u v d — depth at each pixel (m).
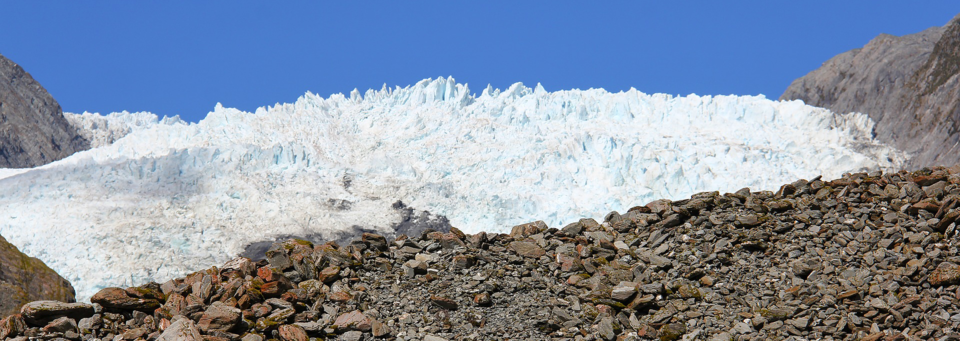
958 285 13.67
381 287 14.72
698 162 108.88
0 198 104.50
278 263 14.84
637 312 14.00
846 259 15.09
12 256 14.45
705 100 133.38
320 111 138.38
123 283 88.44
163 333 12.34
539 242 16.81
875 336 12.62
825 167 116.19
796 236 16.25
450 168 118.25
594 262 15.77
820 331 12.98
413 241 16.52
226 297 13.59
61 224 98.38
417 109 139.00
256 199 108.38
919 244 15.21
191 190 108.62
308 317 13.34
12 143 152.75
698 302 14.13
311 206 108.88
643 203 100.19
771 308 13.59
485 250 16.45
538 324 13.63
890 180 18.11
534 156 113.56
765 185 104.00
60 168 111.44
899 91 154.75
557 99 132.25
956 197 15.87
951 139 131.25
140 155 120.50
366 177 119.69
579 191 104.31
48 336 12.54
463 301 14.33
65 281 14.84
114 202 103.81
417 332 13.29
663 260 15.58
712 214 17.31
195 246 97.31
